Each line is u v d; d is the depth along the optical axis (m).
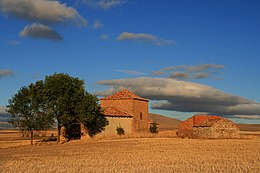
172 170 34.22
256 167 36.06
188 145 66.50
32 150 60.31
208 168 35.44
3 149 63.72
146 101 102.75
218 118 91.81
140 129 98.94
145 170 34.19
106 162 40.56
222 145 66.19
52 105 78.38
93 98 83.50
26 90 76.88
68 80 81.56
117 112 93.50
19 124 75.50
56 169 35.00
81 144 72.69
